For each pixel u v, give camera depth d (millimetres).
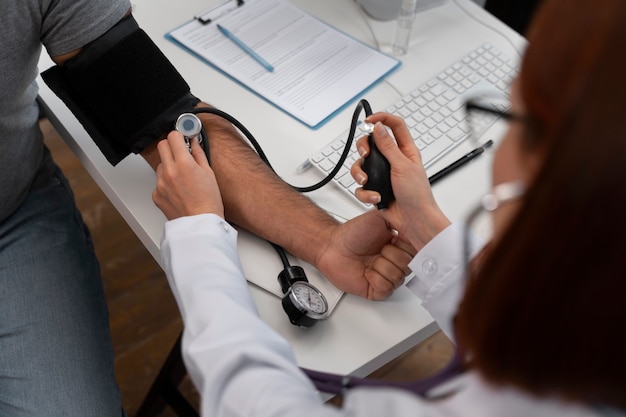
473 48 1127
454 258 721
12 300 981
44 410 926
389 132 824
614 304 341
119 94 851
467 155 945
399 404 481
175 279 708
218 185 868
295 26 1122
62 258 1032
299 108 1002
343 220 880
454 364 521
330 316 782
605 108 317
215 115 953
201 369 611
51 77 849
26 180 1026
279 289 797
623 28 317
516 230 361
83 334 983
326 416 519
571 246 337
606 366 362
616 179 316
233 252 750
